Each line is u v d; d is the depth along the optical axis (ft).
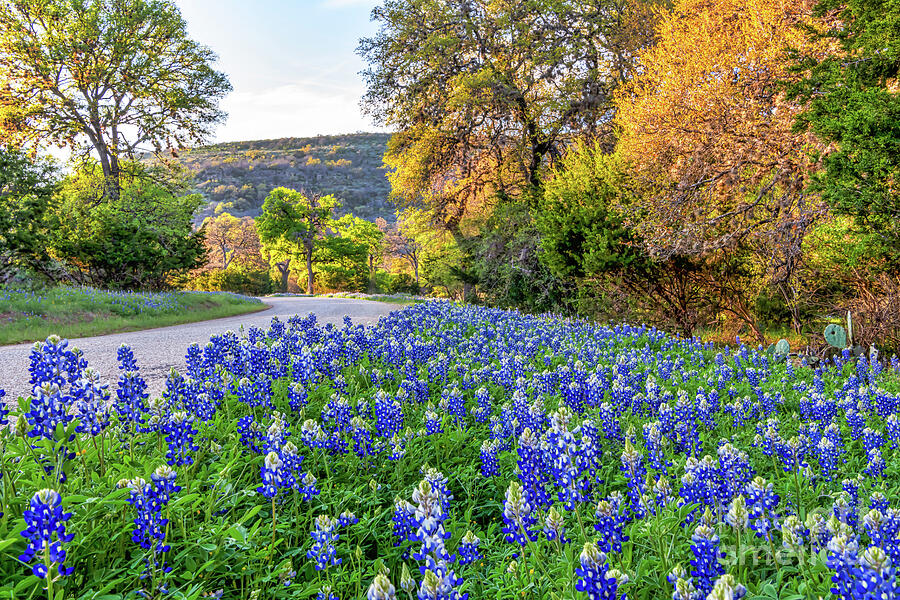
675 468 16.28
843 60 32.89
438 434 19.29
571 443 12.01
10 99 114.52
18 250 84.28
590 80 101.40
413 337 34.88
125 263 101.30
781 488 15.93
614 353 38.63
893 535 10.02
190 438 14.33
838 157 29.58
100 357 38.52
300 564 12.16
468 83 97.04
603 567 8.77
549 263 63.36
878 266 38.63
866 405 23.02
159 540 10.27
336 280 302.45
